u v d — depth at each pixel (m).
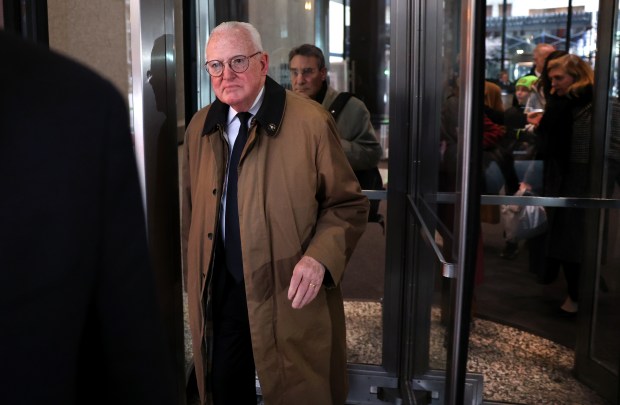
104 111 0.55
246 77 1.74
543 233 3.46
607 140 2.74
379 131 2.70
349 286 2.84
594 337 2.79
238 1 2.72
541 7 2.94
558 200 2.77
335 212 1.88
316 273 1.74
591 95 2.86
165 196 1.71
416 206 2.52
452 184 1.72
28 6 1.56
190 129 1.99
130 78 1.54
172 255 1.78
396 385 2.74
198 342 1.92
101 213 0.57
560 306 3.67
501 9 3.00
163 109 1.68
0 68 0.50
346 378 2.13
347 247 1.86
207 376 1.97
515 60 3.02
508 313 3.58
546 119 3.02
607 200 2.68
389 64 2.63
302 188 1.81
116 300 0.60
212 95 2.80
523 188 3.20
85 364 0.64
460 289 1.44
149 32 1.57
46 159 0.52
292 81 2.71
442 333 2.00
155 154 1.63
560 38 2.90
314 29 2.70
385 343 2.74
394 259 2.70
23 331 0.53
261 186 1.80
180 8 2.73
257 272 1.81
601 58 2.73
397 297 2.71
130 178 0.58
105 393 0.65
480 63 1.34
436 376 2.09
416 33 2.51
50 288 0.53
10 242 0.51
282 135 1.81
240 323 1.93
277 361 1.87
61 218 0.53
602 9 2.70
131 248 0.60
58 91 0.53
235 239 1.86
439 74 2.18
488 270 4.17
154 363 0.64
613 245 2.77
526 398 2.74
